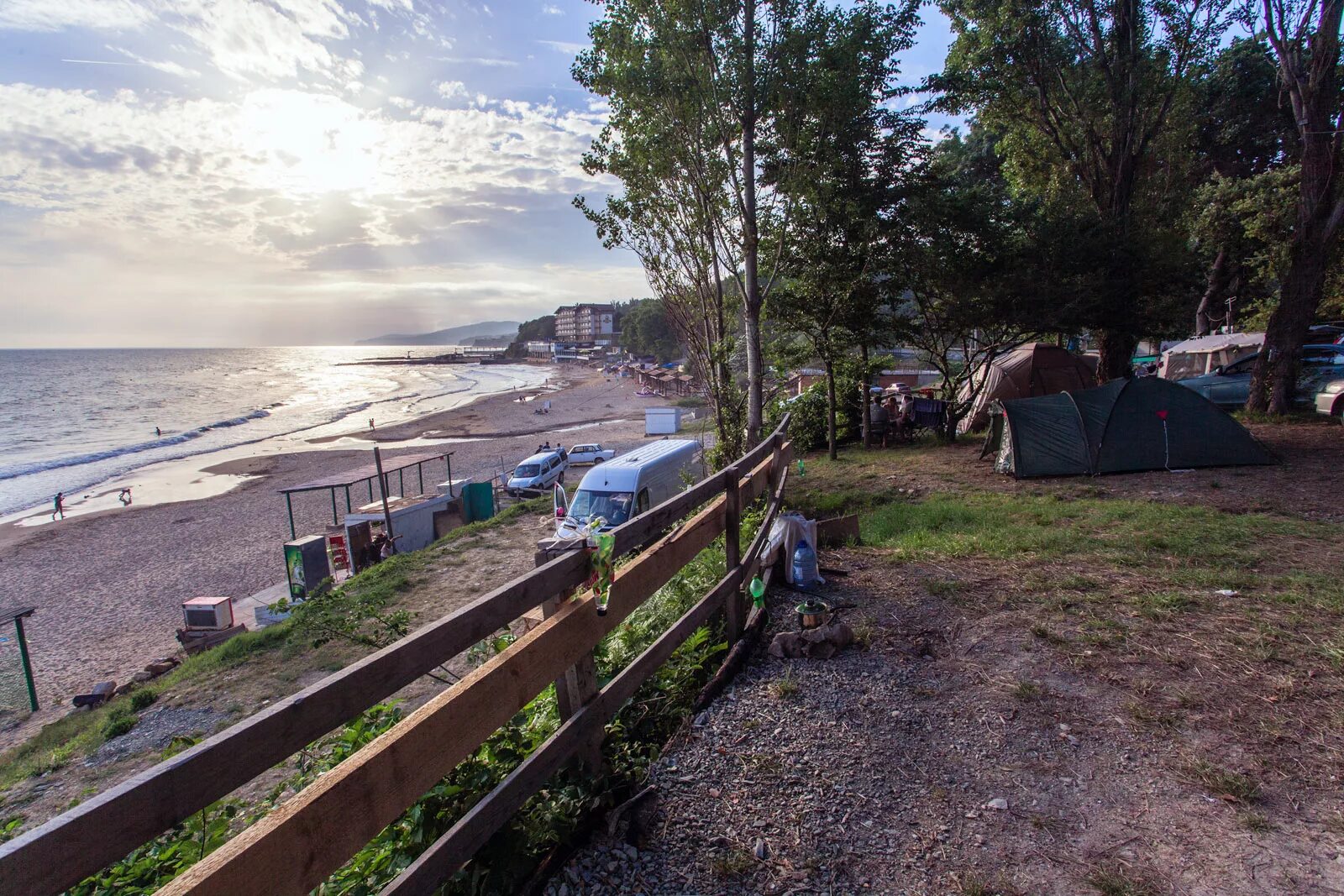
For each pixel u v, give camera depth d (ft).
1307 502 25.17
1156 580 17.53
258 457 147.13
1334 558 18.66
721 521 14.92
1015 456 35.37
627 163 37.06
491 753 8.66
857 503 33.88
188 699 40.16
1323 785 9.32
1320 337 59.62
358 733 10.46
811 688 12.76
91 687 49.42
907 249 42.98
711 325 39.29
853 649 14.38
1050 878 8.07
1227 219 68.90
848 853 8.59
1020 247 45.27
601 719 9.58
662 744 11.39
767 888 8.04
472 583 53.31
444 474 118.21
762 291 38.65
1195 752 10.27
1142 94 50.26
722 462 39.60
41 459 155.43
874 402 57.77
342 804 5.52
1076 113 53.52
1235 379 51.44
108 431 203.41
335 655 42.75
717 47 34.22
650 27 34.12
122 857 4.09
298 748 5.24
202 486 120.57
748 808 9.46
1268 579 17.06
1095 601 16.22
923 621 15.75
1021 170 64.85
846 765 10.40
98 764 33.88
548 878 8.19
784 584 18.65
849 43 33.78
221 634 52.26
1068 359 54.65
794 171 36.40
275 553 79.92
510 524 72.43
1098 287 43.86
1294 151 77.77
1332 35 37.19
